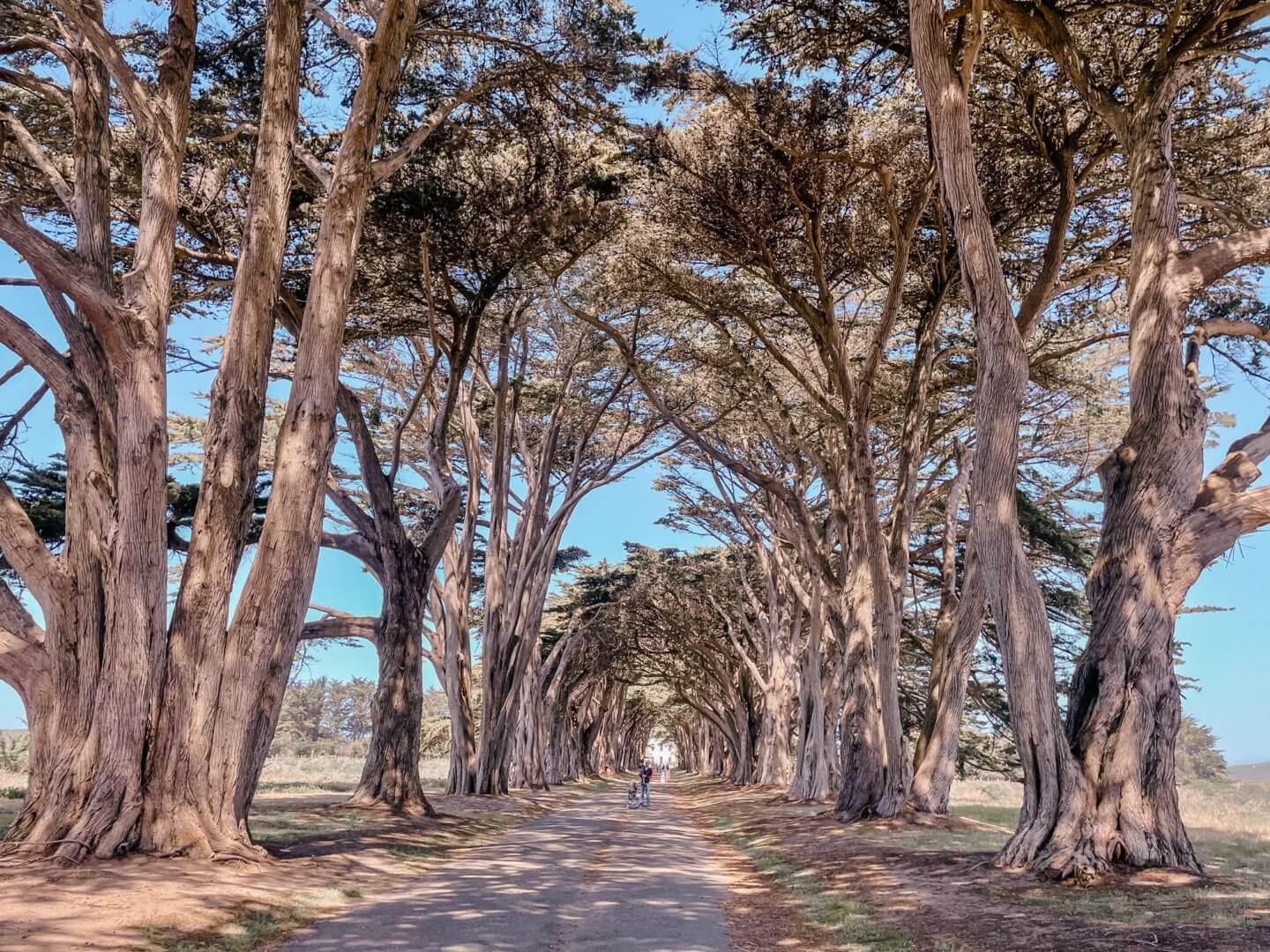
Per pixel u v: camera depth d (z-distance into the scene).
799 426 26.70
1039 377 21.75
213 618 12.48
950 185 12.66
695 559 45.56
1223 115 16.14
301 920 9.38
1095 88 13.40
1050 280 17.25
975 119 16.86
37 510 19.62
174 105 13.48
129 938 7.91
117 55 12.29
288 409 13.61
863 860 14.30
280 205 13.66
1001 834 18.11
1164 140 12.47
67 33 13.59
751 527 38.38
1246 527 11.51
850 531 24.31
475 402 32.06
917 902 10.53
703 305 21.38
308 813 20.03
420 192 17.44
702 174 18.11
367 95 13.91
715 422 26.64
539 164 18.34
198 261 18.34
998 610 12.24
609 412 32.44
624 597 47.88
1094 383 22.75
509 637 33.00
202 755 12.02
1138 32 14.80
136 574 11.88
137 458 12.05
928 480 27.53
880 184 17.86
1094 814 11.09
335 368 13.84
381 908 10.08
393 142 17.38
